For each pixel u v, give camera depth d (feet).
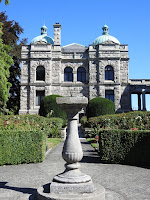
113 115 62.49
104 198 17.01
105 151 31.17
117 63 115.34
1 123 42.45
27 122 46.09
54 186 16.76
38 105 113.19
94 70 115.75
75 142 18.04
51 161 32.53
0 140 29.78
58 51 116.06
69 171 17.72
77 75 118.62
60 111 81.25
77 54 118.62
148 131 30.12
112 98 113.91
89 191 16.74
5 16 116.47
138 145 30.19
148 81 117.39
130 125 48.88
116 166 29.35
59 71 114.93
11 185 20.89
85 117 96.12
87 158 34.83
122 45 118.62
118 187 20.21
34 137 31.40
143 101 113.91
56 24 117.91
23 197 17.58
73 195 16.19
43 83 112.47
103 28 141.28
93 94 113.70
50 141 54.85
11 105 127.85
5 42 108.99
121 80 115.96
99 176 24.06
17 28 117.39
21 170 26.94
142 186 20.53
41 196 16.40
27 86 114.32
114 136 31.19
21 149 30.63
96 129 55.06
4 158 29.71
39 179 22.95
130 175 24.58
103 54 115.65
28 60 115.85
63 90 115.34
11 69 126.21
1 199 17.16
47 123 61.67
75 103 18.22
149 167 28.81
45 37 135.13
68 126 18.71
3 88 68.54
